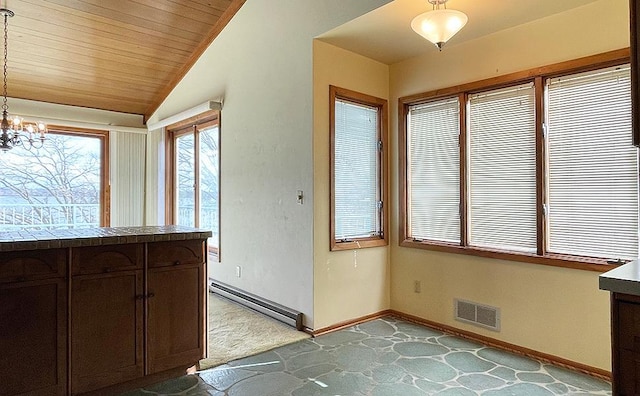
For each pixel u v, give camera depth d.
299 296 3.66
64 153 5.73
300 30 3.64
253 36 4.23
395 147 4.07
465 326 3.49
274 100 3.96
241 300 4.38
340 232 3.79
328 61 3.62
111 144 6.01
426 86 3.79
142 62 5.09
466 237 3.51
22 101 5.36
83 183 5.88
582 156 2.86
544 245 3.02
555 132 2.99
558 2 2.74
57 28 4.26
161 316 2.58
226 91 4.68
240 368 2.82
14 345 2.09
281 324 3.76
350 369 2.80
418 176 3.92
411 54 3.82
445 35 2.66
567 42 2.86
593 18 2.73
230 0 4.34
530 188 3.11
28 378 2.13
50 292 2.19
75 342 2.26
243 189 4.43
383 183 4.10
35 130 4.27
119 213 6.04
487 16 2.96
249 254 4.34
